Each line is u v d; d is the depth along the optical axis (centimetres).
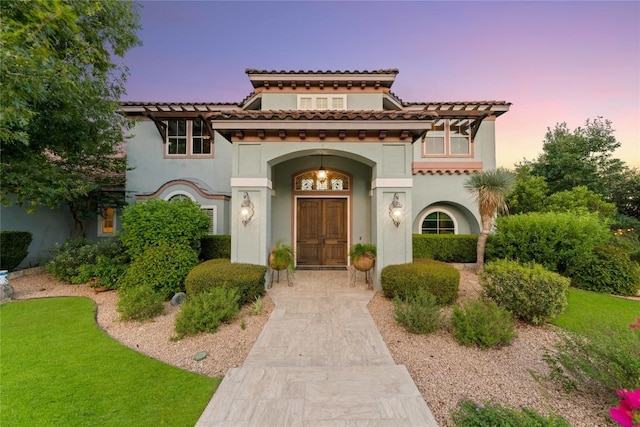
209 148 1234
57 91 622
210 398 314
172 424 275
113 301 691
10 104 512
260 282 670
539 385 332
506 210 980
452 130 1198
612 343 312
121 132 951
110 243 880
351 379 339
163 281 668
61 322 550
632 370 282
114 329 523
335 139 755
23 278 903
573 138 1842
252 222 751
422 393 321
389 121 705
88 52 680
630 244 969
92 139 845
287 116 695
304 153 792
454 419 273
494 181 905
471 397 312
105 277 770
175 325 492
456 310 482
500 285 551
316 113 700
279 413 278
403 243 745
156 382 345
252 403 294
